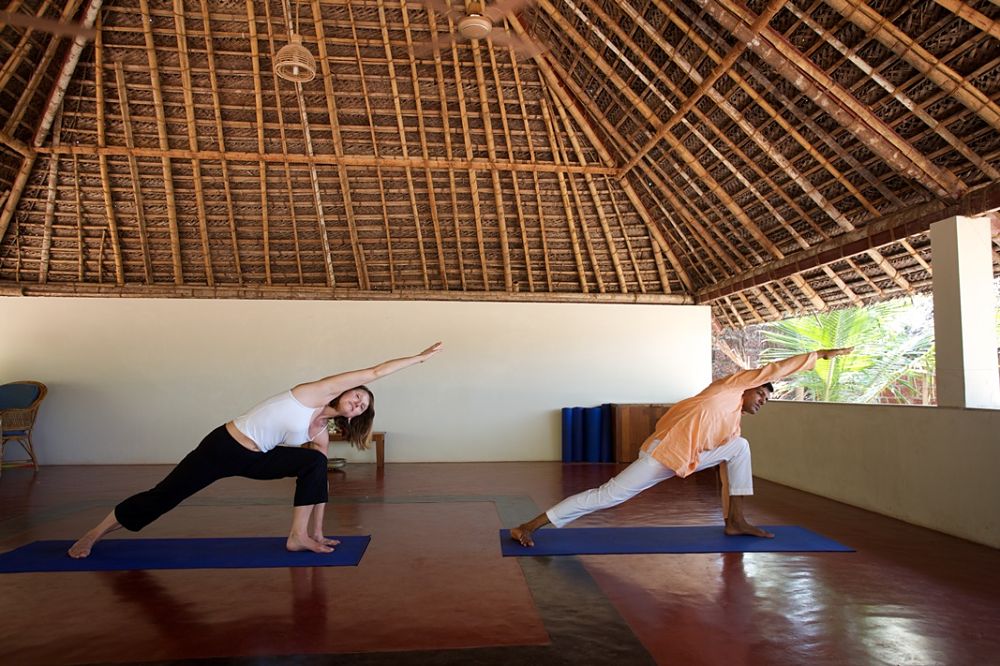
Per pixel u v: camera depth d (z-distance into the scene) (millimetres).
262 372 7258
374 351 7406
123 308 7145
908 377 11156
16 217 6918
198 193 6930
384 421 7363
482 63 6457
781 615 2395
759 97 4930
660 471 3289
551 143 7008
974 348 4070
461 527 3873
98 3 5625
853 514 4332
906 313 11688
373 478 6012
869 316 11273
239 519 4125
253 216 7219
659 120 5941
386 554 3236
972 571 2979
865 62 4062
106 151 6512
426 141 6891
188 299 7230
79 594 2588
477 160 7016
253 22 5934
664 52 5254
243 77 6312
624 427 7246
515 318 7633
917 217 4633
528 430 7555
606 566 3039
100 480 5824
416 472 6441
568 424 7367
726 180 6121
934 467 3865
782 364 3434
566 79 6473
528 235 7648
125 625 2252
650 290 8109
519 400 7570
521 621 2316
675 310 7867
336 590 2650
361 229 7434
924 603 2537
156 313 7184
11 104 6000
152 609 2412
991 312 4113
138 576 2832
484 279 7809
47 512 4348
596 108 6531
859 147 4730
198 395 7168
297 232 7355
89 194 6906
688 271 7961
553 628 2254
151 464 7012
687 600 2559
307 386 3170
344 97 6566
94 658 1981
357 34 6172
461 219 7477
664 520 4109
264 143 6730
